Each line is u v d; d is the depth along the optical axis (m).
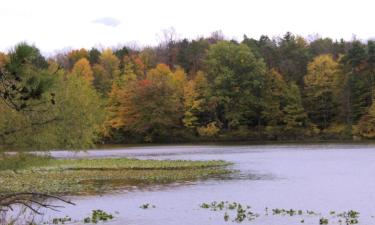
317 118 87.56
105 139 89.69
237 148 65.94
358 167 36.97
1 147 16.45
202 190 26.78
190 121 88.19
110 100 89.50
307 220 18.11
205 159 47.97
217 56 90.06
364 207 20.69
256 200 23.06
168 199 23.73
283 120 85.81
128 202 22.95
